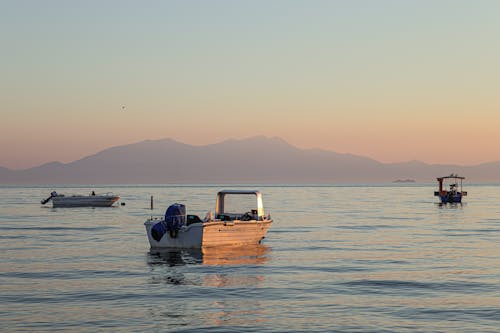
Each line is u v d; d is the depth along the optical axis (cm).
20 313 1748
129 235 4328
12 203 10900
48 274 2464
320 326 1614
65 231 4688
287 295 2022
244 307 1836
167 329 1577
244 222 3300
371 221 5816
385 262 2836
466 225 5312
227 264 2748
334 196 15638
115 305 1861
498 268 2645
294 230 4728
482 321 1664
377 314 1750
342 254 3150
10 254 3153
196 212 7169
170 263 2780
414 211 7806
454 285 2214
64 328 1580
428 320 1678
